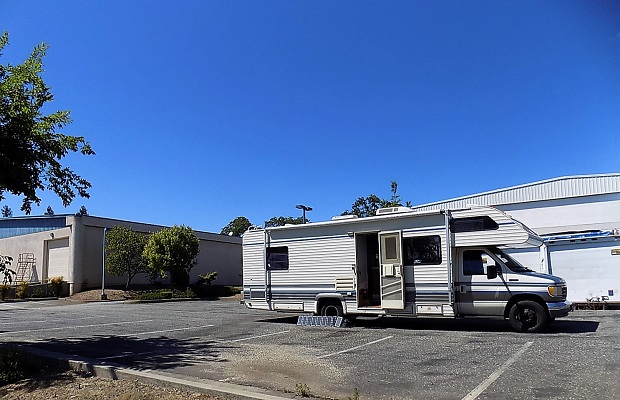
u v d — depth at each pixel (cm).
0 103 917
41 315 2028
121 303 2839
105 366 813
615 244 1786
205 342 1162
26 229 3938
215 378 764
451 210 1330
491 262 1290
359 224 1459
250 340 1190
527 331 1228
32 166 987
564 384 679
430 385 707
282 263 1595
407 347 1041
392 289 1382
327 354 973
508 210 2520
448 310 1305
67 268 3475
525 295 1235
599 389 646
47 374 811
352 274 1459
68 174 1080
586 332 1176
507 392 653
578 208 2344
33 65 979
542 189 2677
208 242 4388
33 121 965
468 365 834
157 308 2384
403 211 1423
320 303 1516
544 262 1898
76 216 3362
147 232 3888
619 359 827
